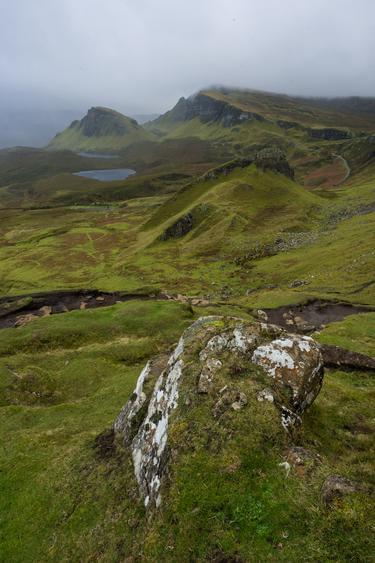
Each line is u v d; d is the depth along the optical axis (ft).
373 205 522.88
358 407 67.77
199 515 40.70
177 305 206.18
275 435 48.26
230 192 602.03
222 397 53.52
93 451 69.46
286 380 58.34
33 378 135.74
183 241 506.48
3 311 303.07
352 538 35.42
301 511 39.01
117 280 384.06
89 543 48.75
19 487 68.69
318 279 279.08
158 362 79.36
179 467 45.88
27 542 55.01
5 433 98.78
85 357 156.76
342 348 123.24
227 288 329.11
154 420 60.03
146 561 39.63
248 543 37.09
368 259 278.46
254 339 64.54
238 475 43.73
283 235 454.81
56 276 428.97
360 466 47.80
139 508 48.73
